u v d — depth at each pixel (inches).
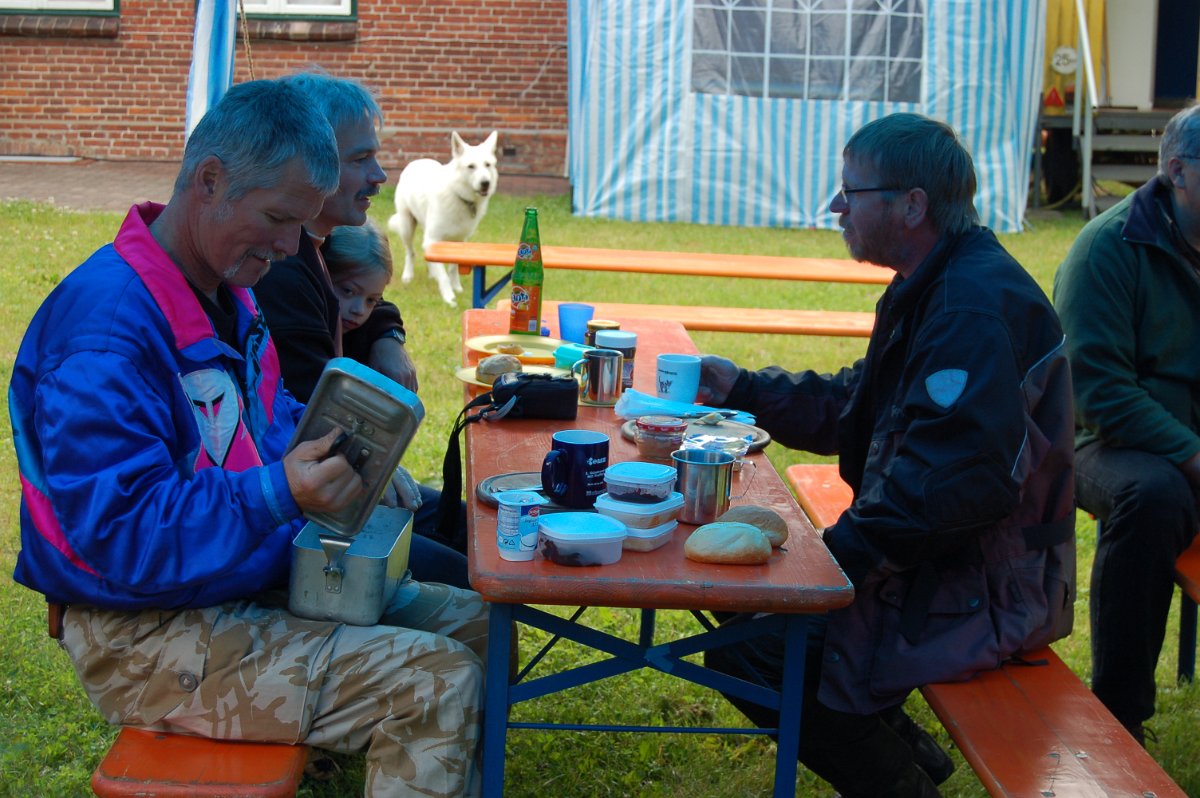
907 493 88.3
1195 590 115.1
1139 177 539.2
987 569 96.3
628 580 75.2
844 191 100.4
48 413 72.7
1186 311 124.6
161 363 77.8
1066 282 126.3
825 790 119.8
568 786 116.9
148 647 79.7
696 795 117.0
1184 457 119.6
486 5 545.3
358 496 76.2
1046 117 535.8
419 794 79.2
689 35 463.2
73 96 545.6
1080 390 123.6
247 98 78.4
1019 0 467.5
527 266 141.9
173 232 81.2
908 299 96.8
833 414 119.6
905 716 114.3
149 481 73.0
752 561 79.0
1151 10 543.5
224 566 73.5
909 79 472.4
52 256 330.3
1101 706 92.1
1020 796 79.8
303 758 80.2
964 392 87.8
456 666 80.7
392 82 552.1
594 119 470.3
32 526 78.4
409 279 344.5
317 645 80.6
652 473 82.7
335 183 81.3
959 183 96.2
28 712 121.1
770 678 97.5
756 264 252.1
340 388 74.8
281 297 107.7
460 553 117.3
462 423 108.0
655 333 154.2
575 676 82.2
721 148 474.0
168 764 77.5
